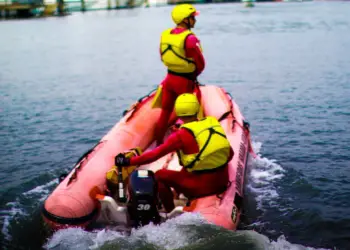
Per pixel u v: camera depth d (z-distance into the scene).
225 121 5.57
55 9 60.44
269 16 43.72
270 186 5.29
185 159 3.93
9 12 55.97
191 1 94.94
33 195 5.18
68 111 9.32
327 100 9.56
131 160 3.90
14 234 4.27
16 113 9.21
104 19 50.78
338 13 45.09
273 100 9.80
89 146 7.11
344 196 5.05
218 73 13.53
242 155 5.00
